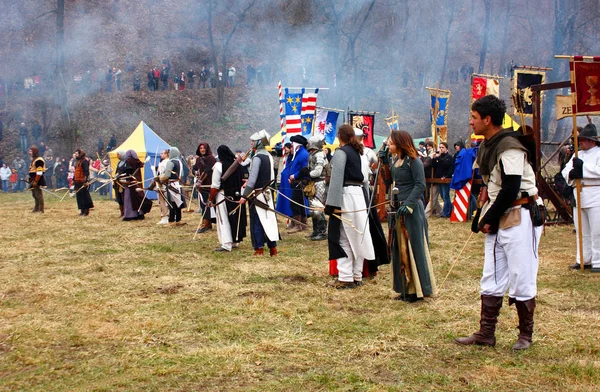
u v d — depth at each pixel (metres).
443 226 10.93
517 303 4.20
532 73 11.97
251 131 34.00
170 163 11.66
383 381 3.67
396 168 5.66
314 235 9.65
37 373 3.86
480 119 4.08
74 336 4.58
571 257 7.76
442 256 7.86
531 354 4.09
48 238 10.05
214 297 5.79
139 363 4.02
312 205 9.52
